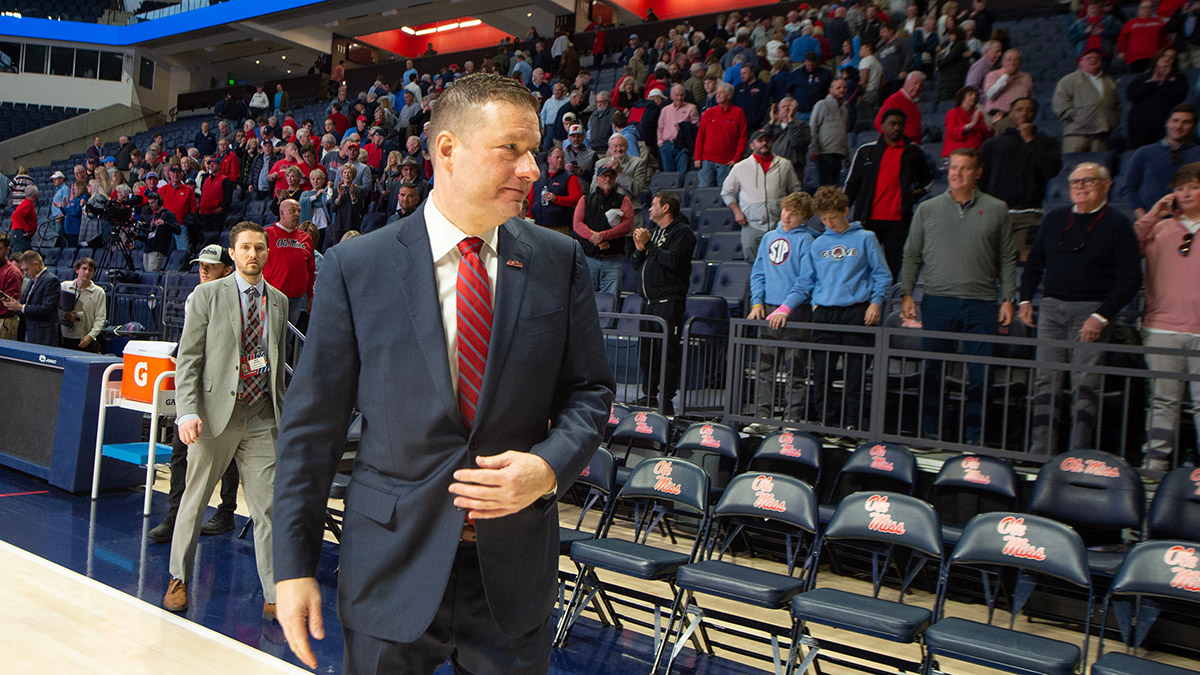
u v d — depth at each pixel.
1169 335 4.28
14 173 20.09
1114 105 7.14
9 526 4.86
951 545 4.31
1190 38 8.09
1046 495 4.05
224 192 11.96
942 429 4.95
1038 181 5.95
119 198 12.14
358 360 1.47
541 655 1.53
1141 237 4.60
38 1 23.27
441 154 1.44
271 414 3.82
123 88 22.83
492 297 1.47
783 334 5.32
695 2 19.27
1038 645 2.85
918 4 10.38
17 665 3.05
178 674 3.07
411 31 23.02
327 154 11.26
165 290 8.98
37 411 6.03
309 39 20.73
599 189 7.16
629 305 6.64
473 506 1.30
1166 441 4.24
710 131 8.33
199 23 20.52
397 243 1.47
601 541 3.82
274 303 3.85
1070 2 9.69
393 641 1.40
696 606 3.47
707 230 7.98
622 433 5.28
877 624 3.03
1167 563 3.09
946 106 9.09
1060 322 4.54
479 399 1.41
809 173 8.41
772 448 4.84
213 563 4.44
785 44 10.43
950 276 4.84
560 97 11.08
